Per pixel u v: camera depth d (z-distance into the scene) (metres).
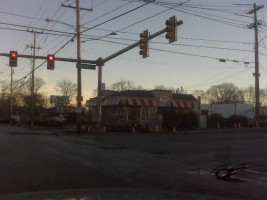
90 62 31.55
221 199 2.81
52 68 27.66
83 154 16.31
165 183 9.60
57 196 2.65
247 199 7.87
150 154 16.94
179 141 24.58
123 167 12.44
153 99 44.25
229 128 42.12
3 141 23.41
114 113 45.72
